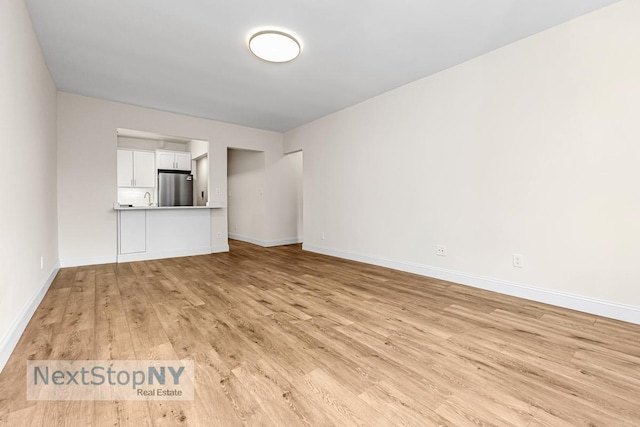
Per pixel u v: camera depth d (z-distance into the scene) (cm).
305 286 315
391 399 133
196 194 746
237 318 226
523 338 194
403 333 201
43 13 231
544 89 256
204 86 375
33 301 232
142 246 459
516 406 129
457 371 156
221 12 230
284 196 639
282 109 469
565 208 246
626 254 219
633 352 175
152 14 232
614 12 220
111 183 430
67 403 129
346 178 467
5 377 148
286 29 252
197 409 126
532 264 267
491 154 292
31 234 236
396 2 219
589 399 133
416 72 338
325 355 172
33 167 246
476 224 306
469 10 229
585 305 237
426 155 352
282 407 127
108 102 426
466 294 286
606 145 225
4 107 171
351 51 290
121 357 167
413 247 371
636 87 212
